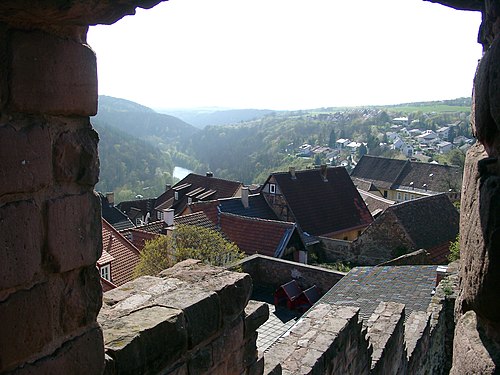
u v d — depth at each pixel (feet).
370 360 17.28
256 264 47.01
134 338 7.56
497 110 6.17
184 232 45.62
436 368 25.05
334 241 80.02
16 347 5.68
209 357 9.36
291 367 13.30
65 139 6.24
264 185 92.32
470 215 6.99
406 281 33.42
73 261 6.36
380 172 191.52
